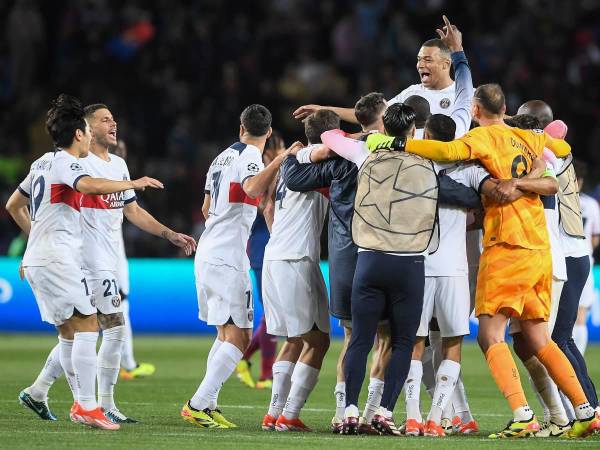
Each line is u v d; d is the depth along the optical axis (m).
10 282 64.12
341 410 28.73
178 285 65.06
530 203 27.28
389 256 26.38
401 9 87.62
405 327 26.66
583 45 85.88
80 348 27.89
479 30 86.62
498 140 27.33
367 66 84.69
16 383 39.88
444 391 27.58
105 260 30.64
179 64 83.44
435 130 27.62
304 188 28.28
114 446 24.02
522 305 27.00
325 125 29.11
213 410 29.53
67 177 27.64
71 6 85.38
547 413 28.41
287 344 29.53
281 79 84.19
